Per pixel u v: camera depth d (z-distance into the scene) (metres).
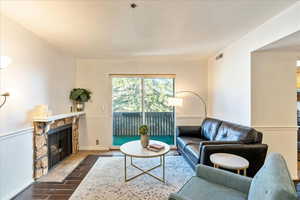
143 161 3.69
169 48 3.75
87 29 2.71
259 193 1.23
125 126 4.95
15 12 2.16
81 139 4.71
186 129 4.29
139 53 4.14
